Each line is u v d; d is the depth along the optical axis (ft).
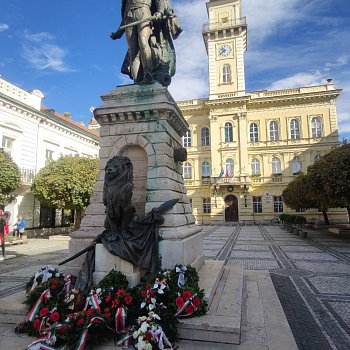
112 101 21.07
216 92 118.52
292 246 47.67
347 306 18.53
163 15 22.27
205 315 13.43
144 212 18.92
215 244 50.90
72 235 19.27
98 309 12.69
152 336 11.44
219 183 111.45
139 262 15.79
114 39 23.53
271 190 112.37
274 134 115.44
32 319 13.26
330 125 110.63
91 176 62.64
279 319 14.88
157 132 19.88
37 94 73.72
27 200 70.38
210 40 120.78
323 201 57.06
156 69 22.44
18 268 32.40
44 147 76.23
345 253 40.11
